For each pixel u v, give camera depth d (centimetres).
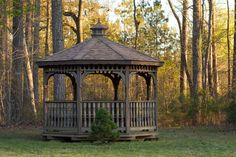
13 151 1616
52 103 1962
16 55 2955
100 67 1891
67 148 1684
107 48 1942
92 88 3578
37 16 3244
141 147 1703
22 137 2091
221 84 4525
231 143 1841
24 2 2808
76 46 2005
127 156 1480
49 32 4572
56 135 1930
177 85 4347
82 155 1505
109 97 3516
